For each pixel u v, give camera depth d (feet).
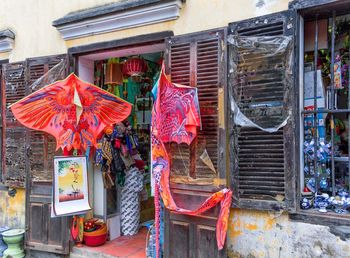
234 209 10.14
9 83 14.65
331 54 9.33
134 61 14.07
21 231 14.30
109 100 12.80
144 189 16.70
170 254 10.90
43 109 12.16
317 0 8.73
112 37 12.42
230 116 9.93
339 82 9.62
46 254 13.87
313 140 9.53
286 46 9.10
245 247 9.92
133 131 16.28
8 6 15.14
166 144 10.81
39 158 13.79
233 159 9.88
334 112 9.05
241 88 9.76
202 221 10.31
